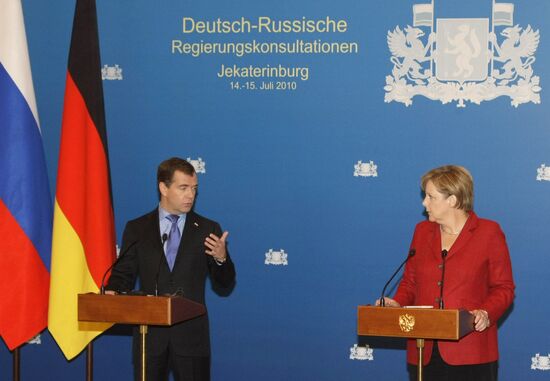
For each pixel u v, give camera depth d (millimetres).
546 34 5145
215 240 4312
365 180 5359
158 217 4590
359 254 5371
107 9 5598
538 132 5164
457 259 3990
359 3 5328
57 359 5727
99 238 5000
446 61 5242
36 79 5684
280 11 5426
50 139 5680
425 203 4008
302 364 5449
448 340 3754
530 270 5184
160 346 4449
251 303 5500
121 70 5598
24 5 5684
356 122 5352
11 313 4961
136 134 5598
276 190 5457
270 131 5457
